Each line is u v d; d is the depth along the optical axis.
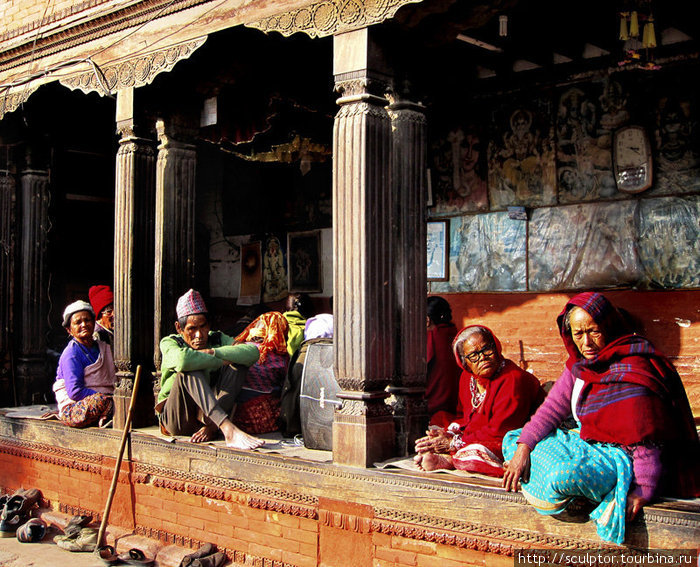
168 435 6.28
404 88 5.30
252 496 5.47
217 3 5.85
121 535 6.36
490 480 4.42
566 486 3.78
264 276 10.06
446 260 7.95
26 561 6.10
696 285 6.44
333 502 4.97
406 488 4.61
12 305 9.07
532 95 7.37
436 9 4.79
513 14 5.86
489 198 7.68
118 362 6.80
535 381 4.74
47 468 7.39
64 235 9.51
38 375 9.08
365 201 4.90
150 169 6.91
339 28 5.05
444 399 5.98
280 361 6.45
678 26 6.06
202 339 6.12
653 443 3.75
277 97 7.58
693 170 6.47
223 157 10.60
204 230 10.84
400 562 4.64
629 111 6.79
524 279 7.42
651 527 3.69
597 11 5.84
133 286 6.75
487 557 4.27
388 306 5.05
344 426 4.96
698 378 6.37
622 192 6.85
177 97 6.95
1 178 9.06
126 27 6.63
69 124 9.37
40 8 7.70
